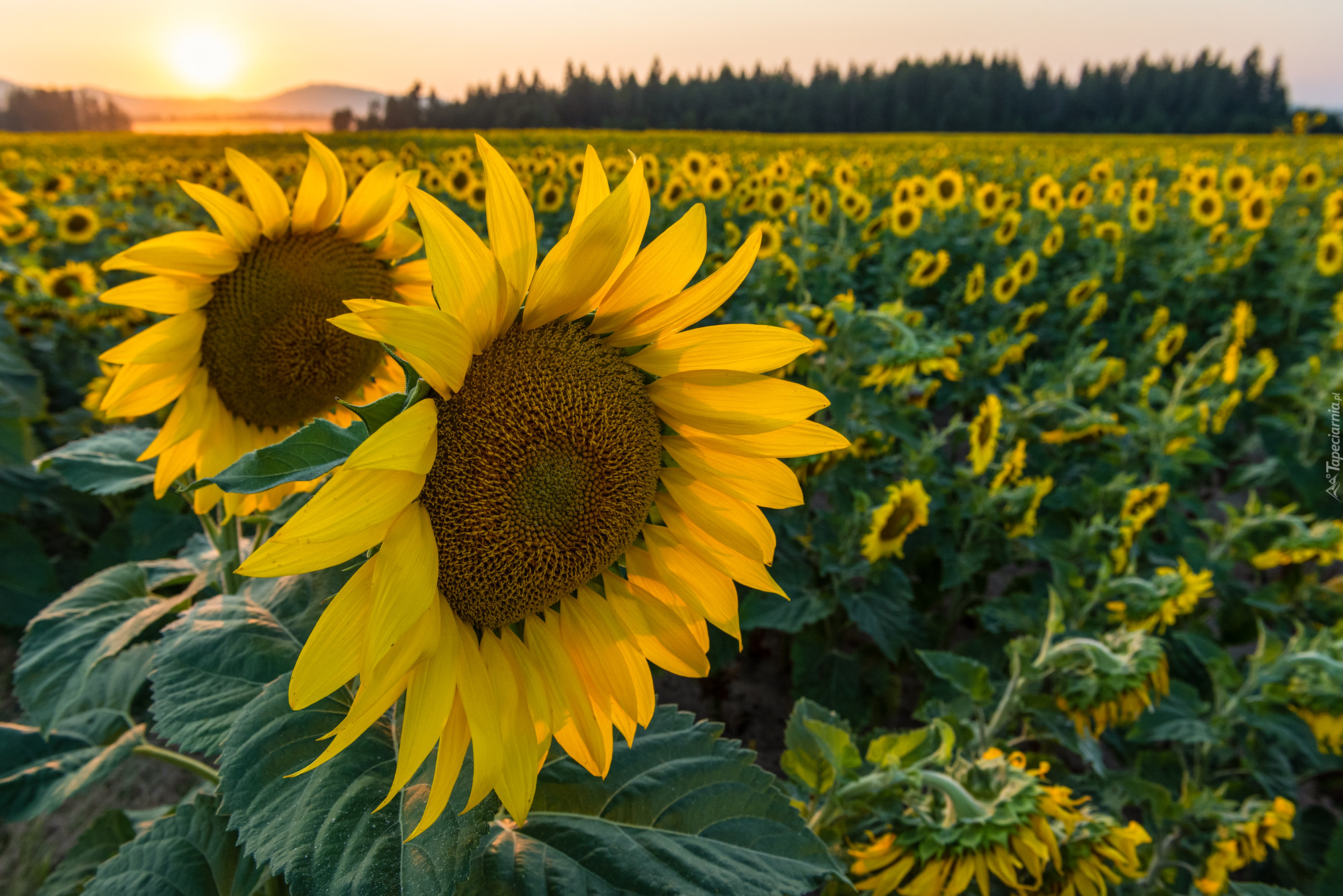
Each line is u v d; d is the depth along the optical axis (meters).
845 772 2.33
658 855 1.64
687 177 10.68
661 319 1.55
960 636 5.45
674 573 1.70
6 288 8.09
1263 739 4.05
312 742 1.42
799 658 4.57
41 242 9.98
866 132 108.44
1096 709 2.85
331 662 1.22
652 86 111.25
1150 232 12.48
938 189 11.96
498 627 1.54
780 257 6.81
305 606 1.74
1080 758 4.33
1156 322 8.12
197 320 2.11
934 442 4.86
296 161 16.64
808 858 1.70
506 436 1.43
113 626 2.14
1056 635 3.89
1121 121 110.12
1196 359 6.34
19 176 19.59
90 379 6.84
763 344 1.55
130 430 2.60
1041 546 4.83
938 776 2.22
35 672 2.02
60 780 2.30
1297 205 14.94
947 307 9.09
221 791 1.33
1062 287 10.09
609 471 1.54
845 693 4.52
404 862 1.25
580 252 1.39
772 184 11.05
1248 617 4.95
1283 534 5.18
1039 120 115.50
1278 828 2.97
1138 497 4.56
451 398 1.43
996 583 6.05
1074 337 8.15
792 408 1.58
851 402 4.52
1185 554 5.11
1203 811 3.25
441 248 1.25
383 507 1.20
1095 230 12.00
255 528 2.84
